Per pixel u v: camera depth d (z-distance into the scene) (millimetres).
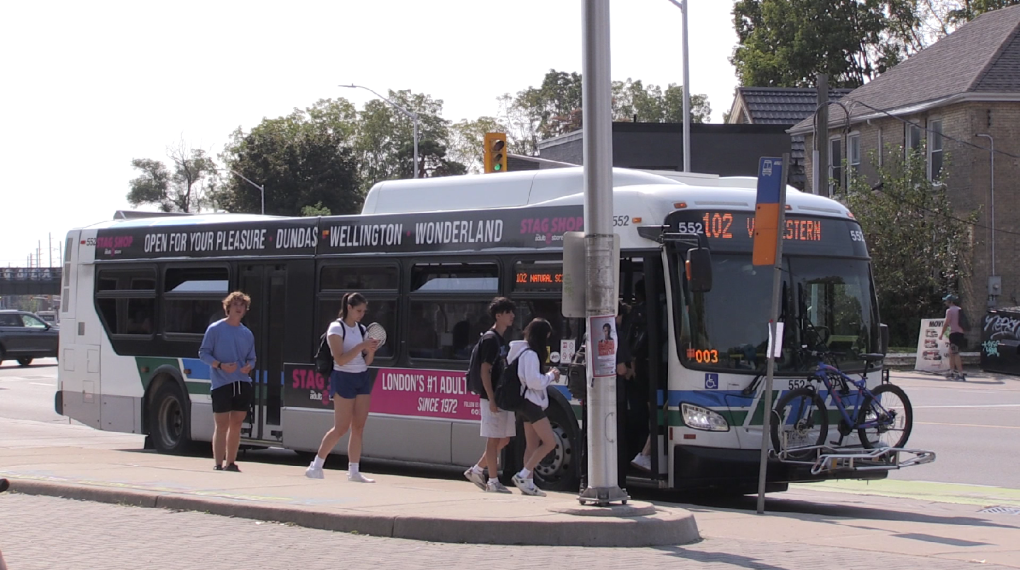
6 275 104812
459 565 7762
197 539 8742
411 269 13547
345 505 9562
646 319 11500
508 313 11328
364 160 103250
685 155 31438
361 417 11992
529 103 107188
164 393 16359
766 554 8344
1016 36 38406
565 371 12023
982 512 11914
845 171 39781
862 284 12398
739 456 11172
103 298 17344
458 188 13633
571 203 12258
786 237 11945
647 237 11477
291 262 14820
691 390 11188
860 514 11695
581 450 11617
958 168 36750
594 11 9133
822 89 29562
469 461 12797
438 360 13125
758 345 11500
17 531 9148
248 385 13281
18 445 17797
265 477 11930
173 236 16484
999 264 35938
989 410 22625
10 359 42156
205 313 15922
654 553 8273
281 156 75812
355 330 12000
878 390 12102
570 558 8031
